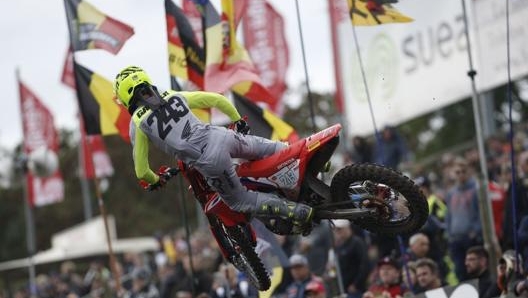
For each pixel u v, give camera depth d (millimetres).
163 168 18203
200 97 17516
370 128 32750
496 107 75812
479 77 29688
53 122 45125
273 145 17609
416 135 84125
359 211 17250
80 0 26609
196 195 18297
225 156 17016
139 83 17469
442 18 30547
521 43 28516
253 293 27156
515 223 21203
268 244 25031
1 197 87812
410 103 31531
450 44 30359
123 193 84625
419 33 31141
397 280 24422
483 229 24484
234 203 17359
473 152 35719
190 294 29531
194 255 31906
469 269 23172
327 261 30094
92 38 26578
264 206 17297
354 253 27344
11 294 48750
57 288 42594
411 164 39812
